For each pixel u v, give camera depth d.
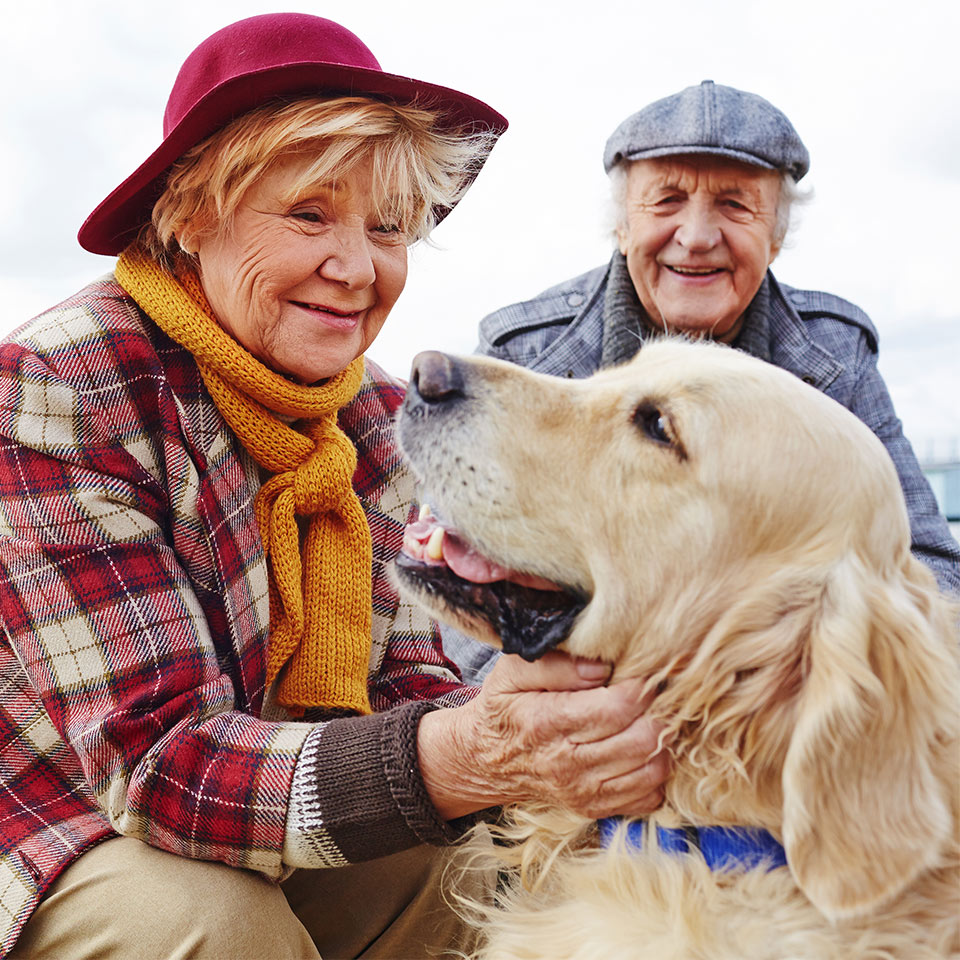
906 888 1.49
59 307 1.93
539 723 1.60
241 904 1.71
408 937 2.08
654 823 1.69
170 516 1.87
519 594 1.73
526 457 1.69
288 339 1.91
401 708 1.71
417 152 1.97
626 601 1.64
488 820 1.98
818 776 1.40
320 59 1.90
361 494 2.20
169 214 1.87
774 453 1.59
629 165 2.96
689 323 2.93
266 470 2.04
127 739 1.67
